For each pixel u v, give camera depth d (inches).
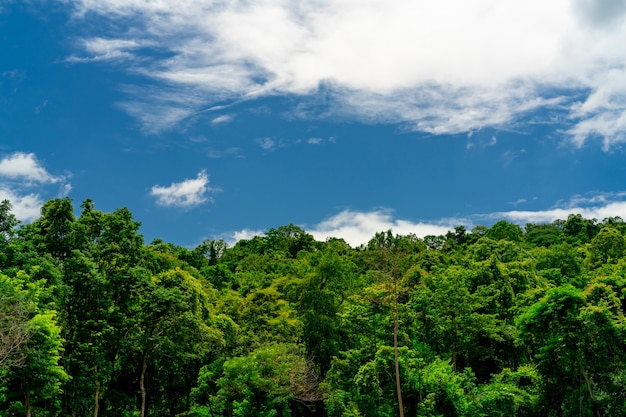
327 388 1517.0
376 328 1664.6
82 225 1418.6
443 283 1776.6
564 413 1334.9
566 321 1336.1
